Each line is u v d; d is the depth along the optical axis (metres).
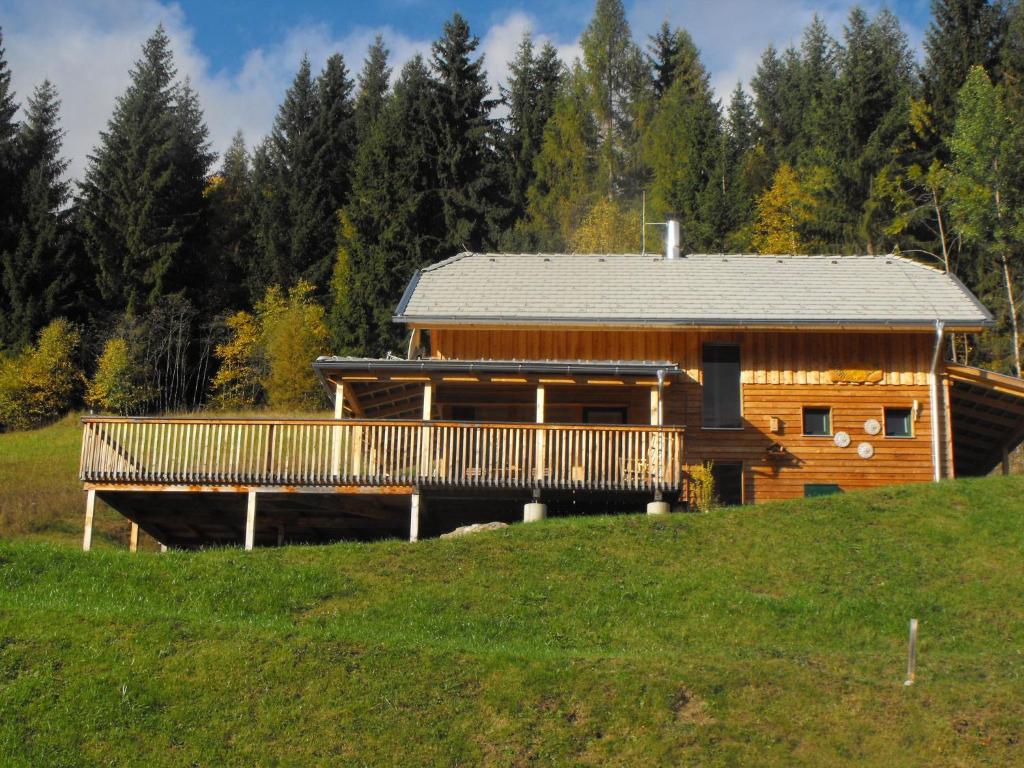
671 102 63.41
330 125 65.25
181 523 25.98
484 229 57.00
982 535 20.34
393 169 56.59
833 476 27.05
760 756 13.42
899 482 27.02
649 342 27.73
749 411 27.33
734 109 66.44
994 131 40.97
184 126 61.91
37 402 51.31
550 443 23.77
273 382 52.53
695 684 14.57
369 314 53.12
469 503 24.61
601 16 67.56
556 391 27.48
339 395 24.67
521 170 64.06
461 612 17.64
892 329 26.75
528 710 14.24
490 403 27.69
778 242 49.81
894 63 56.06
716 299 28.31
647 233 53.59
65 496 33.50
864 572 18.95
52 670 15.02
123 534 30.78
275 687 14.71
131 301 55.16
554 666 15.05
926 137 48.91
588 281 29.67
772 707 14.17
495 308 27.64
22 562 19.19
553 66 71.00
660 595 18.14
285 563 19.61
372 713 14.23
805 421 27.48
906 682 14.62
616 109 66.56
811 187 48.97
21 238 55.16
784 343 27.67
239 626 16.16
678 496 24.67
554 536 20.53
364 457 23.62
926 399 27.38
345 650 15.50
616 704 14.28
